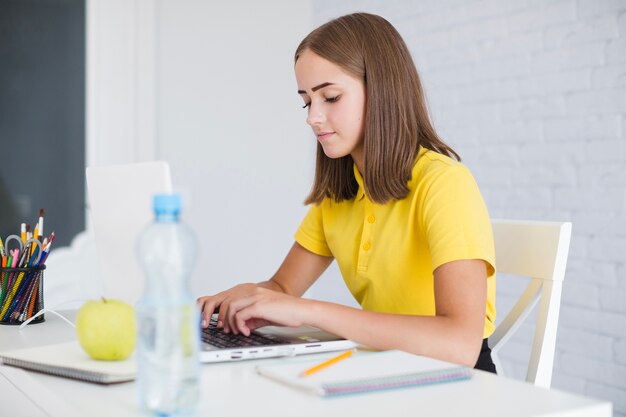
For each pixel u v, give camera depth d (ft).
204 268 9.46
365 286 4.72
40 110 9.28
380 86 4.42
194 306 2.50
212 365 3.21
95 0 9.46
